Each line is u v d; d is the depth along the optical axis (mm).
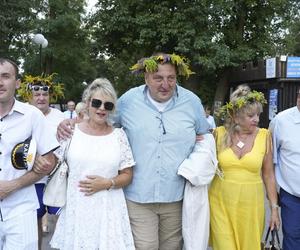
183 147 3846
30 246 3346
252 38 23297
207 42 19828
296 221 4129
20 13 18359
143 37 20859
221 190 3996
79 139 3568
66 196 3596
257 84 20422
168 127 3807
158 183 3791
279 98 18422
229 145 3990
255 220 3939
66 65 34469
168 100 3885
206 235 3896
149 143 3789
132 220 3867
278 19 24125
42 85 5215
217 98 23000
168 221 3961
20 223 3303
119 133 3668
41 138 3402
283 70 18219
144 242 3861
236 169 3941
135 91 3973
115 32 22656
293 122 4062
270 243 4176
